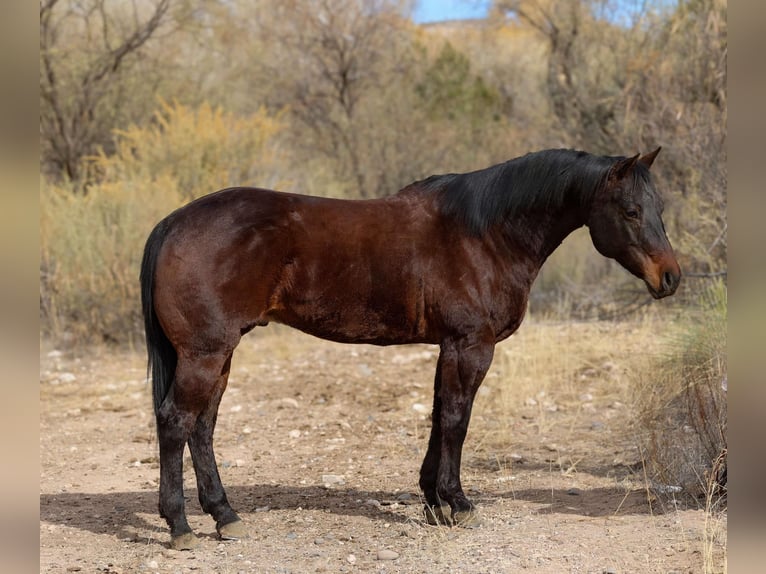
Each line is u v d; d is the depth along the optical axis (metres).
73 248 10.16
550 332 9.29
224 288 4.13
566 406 7.27
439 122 16.42
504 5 15.07
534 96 18.86
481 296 4.41
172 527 4.28
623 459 5.82
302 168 13.88
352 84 17.27
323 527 4.66
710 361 5.89
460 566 3.98
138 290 10.17
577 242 11.59
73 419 7.38
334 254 4.30
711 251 8.73
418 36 21.75
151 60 15.73
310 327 4.42
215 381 4.19
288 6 18.30
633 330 9.16
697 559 3.97
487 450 6.21
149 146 11.89
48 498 5.27
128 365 9.41
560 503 4.97
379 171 15.19
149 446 6.58
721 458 4.84
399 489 5.41
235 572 3.99
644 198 4.30
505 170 4.51
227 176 11.60
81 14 15.62
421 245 4.39
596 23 13.31
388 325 4.45
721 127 8.83
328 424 7.07
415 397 7.83
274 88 17.72
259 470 5.90
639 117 10.30
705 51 9.70
